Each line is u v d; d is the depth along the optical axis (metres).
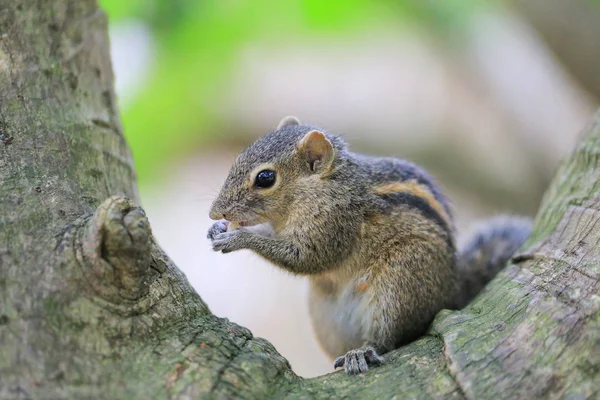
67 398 6.28
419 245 10.22
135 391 6.57
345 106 23.91
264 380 7.18
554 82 21.55
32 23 9.83
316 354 18.20
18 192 7.79
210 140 22.97
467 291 11.57
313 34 22.47
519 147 21.50
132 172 10.30
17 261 6.96
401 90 24.48
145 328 7.16
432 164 22.53
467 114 23.38
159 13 19.62
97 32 11.07
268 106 23.64
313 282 11.15
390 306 10.03
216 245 10.46
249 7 20.36
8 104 8.95
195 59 21.11
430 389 7.08
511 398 6.71
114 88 11.28
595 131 9.95
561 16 17.09
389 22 22.73
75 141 9.12
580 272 7.82
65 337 6.64
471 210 21.59
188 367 6.93
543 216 9.95
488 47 21.39
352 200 10.48
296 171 10.69
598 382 6.64
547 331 7.21
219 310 19.06
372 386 7.40
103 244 6.83
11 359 6.32
